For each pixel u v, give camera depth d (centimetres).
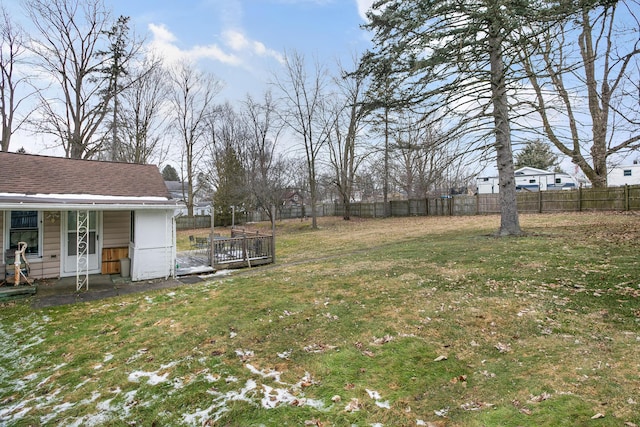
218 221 3238
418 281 694
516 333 423
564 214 1825
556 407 275
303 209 3656
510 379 324
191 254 1334
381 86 1131
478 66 1031
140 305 670
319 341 445
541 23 833
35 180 850
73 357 443
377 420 283
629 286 549
